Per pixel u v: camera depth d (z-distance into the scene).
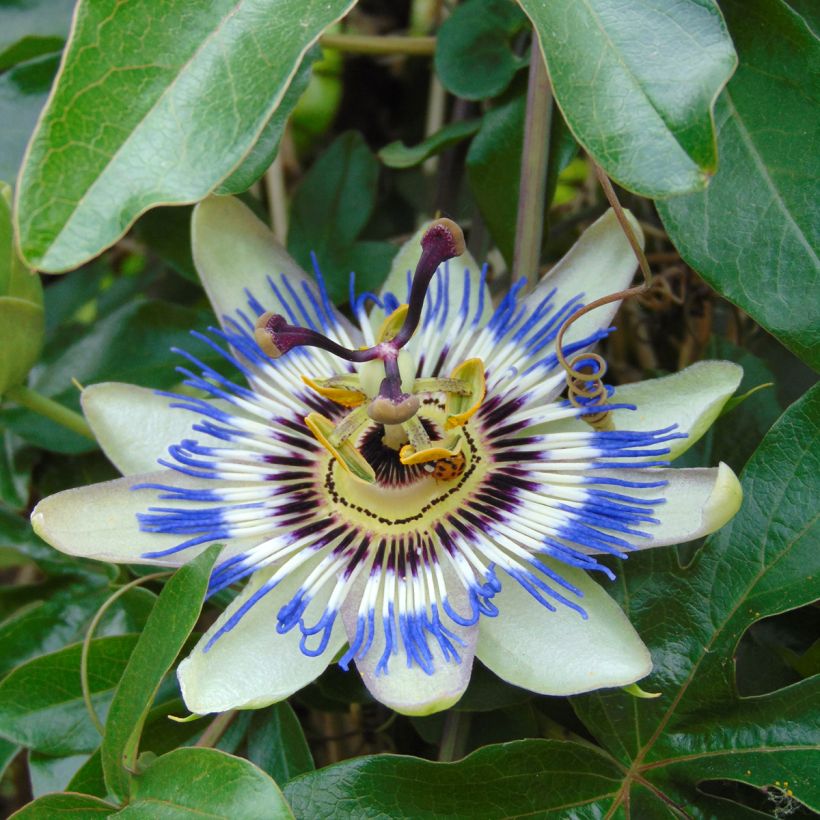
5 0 0.23
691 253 0.18
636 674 0.16
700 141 0.16
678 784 0.18
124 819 0.16
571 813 0.17
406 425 0.19
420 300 0.18
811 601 0.17
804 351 0.18
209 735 0.19
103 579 0.22
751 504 0.18
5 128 0.23
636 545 0.17
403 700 0.16
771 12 0.18
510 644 0.17
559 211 0.28
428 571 0.18
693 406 0.18
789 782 0.17
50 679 0.19
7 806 0.33
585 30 0.16
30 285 0.20
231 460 0.19
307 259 0.24
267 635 0.17
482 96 0.21
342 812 0.17
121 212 0.16
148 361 0.23
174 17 0.16
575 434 0.18
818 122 0.18
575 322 0.19
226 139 0.16
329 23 0.16
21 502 0.23
